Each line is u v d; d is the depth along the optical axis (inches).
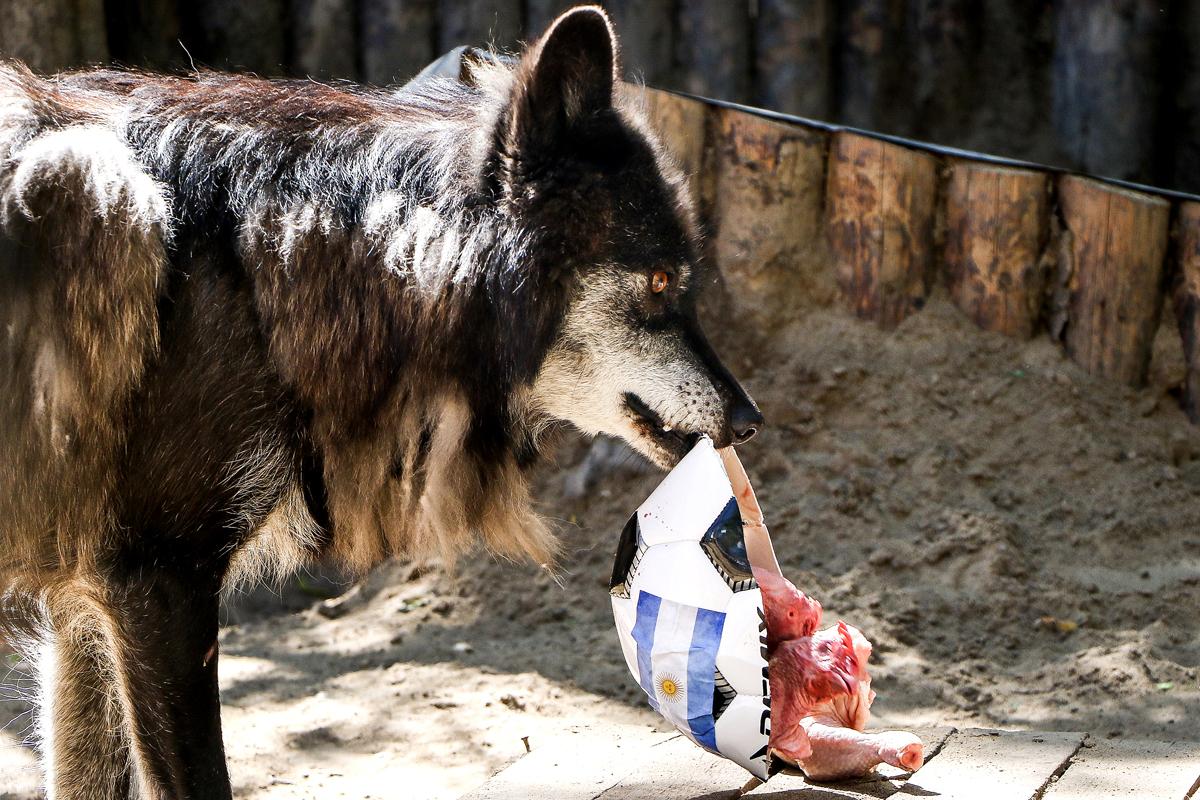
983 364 266.2
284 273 147.8
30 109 149.7
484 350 157.9
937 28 344.2
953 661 220.4
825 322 271.3
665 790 157.1
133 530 144.7
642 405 164.4
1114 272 260.7
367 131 160.7
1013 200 263.4
